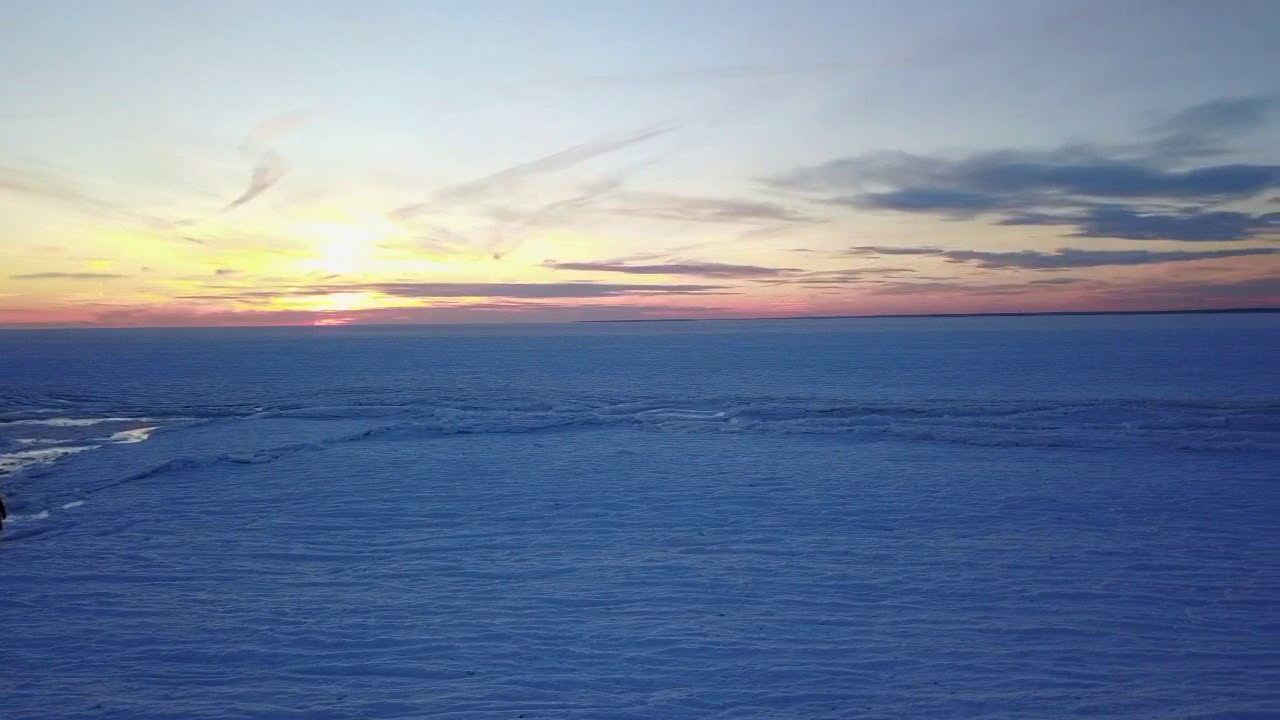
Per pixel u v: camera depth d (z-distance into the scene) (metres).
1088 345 73.88
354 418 25.20
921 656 6.22
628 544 10.09
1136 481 14.08
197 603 7.77
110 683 5.82
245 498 13.25
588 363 58.81
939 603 7.58
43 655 6.41
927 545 9.88
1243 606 7.39
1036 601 7.61
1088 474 14.82
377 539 10.46
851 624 7.00
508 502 12.80
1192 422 21.73
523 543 10.18
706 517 11.61
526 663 6.17
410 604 7.68
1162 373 40.62
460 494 13.45
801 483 14.22
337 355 76.50
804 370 47.38
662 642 6.59
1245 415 22.72
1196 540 10.00
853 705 5.34
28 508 13.06
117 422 26.55
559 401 31.41
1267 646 6.36
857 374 43.34
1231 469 15.20
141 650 6.50
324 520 11.61
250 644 6.63
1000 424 22.12
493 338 138.62
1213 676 5.76
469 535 10.64
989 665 6.02
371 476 15.23
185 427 23.39
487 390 36.84
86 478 15.65
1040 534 10.41
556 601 7.75
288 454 18.00
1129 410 23.92
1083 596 7.75
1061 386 34.44
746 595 7.89
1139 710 5.18
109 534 10.83
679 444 19.36
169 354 80.12
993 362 51.72
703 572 8.74
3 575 8.83
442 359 67.25
